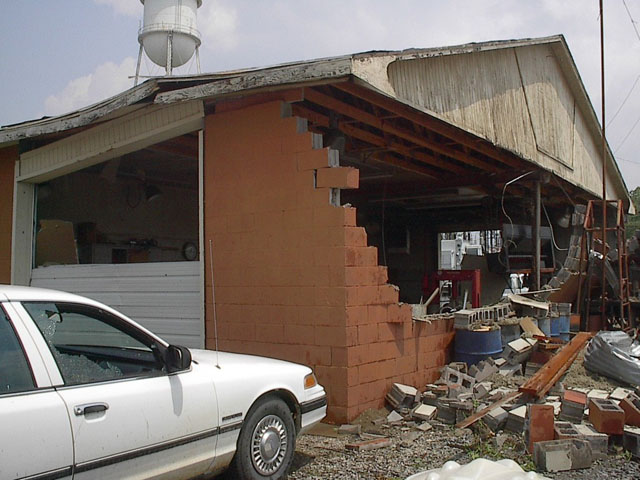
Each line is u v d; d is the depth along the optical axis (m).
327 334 7.11
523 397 7.04
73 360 3.89
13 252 10.65
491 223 18.08
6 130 10.09
